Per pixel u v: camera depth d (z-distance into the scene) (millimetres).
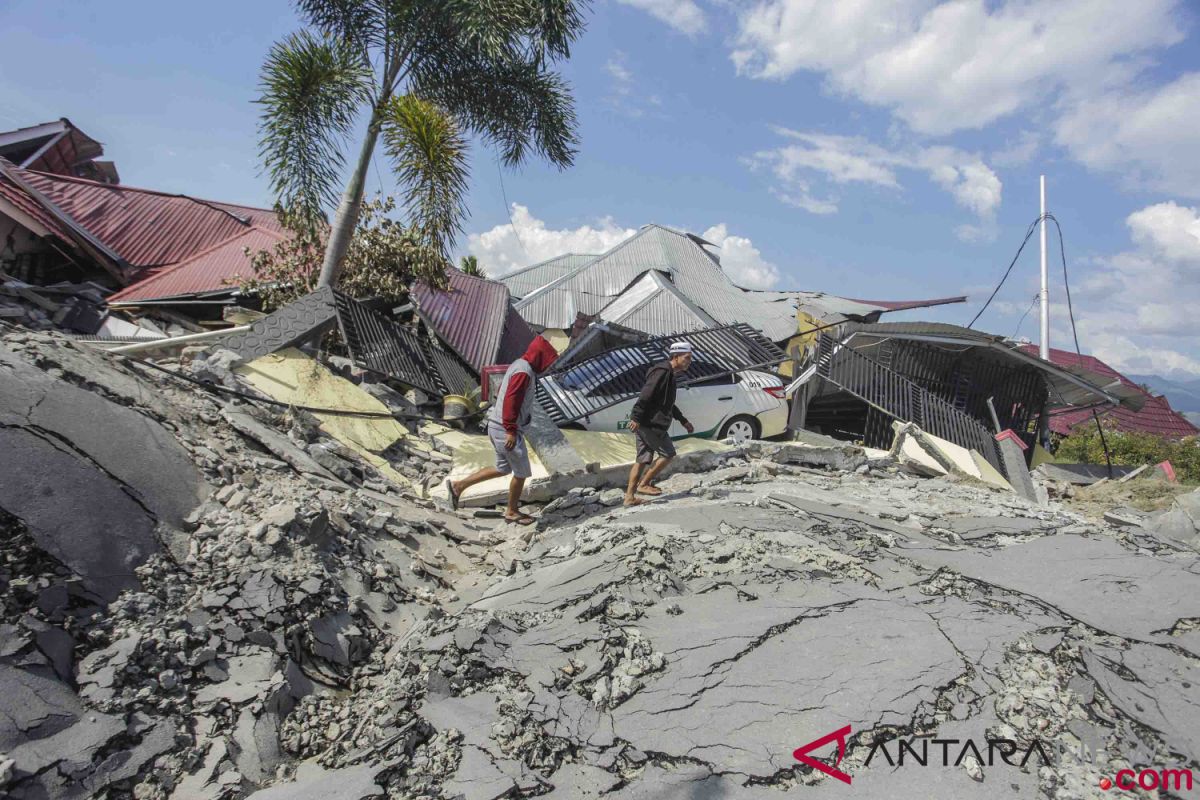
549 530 5996
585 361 10234
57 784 2477
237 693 3129
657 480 7465
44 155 20422
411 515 5840
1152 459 17109
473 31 10016
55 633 2996
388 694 3303
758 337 11977
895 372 13820
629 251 26812
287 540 4145
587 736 2965
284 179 9875
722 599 4078
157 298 13586
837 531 5254
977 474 9344
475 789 2662
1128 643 3480
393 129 10352
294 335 8719
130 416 4480
